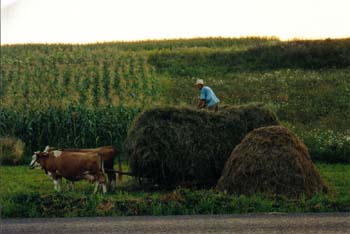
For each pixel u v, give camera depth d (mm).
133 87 89938
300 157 33469
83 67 104875
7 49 128500
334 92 83500
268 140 33875
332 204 29938
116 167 47125
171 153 36312
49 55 117938
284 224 25500
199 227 25203
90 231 24891
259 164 33125
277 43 116375
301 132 61312
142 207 29469
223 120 37219
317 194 32031
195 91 87875
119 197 32156
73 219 27906
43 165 36844
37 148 60562
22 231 25203
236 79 96188
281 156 33219
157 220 27047
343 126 67562
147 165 36500
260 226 25156
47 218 28453
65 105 63281
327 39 114875
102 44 140250
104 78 95375
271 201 30672
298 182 32719
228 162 34438
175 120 36812
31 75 97938
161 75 101125
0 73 99500
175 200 30141
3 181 41719
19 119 60500
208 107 39125
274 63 106875
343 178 41000
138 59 112125
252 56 111375
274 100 81250
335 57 105250
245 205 29641
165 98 82750
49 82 92250
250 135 34688
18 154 52438
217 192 32562
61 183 40469
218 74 102188
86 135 60562
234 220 26625
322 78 93000
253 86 90062
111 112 61719
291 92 85188
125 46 138625
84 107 63094
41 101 72562
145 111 37031
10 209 29359
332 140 53062
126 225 25969
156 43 142250
